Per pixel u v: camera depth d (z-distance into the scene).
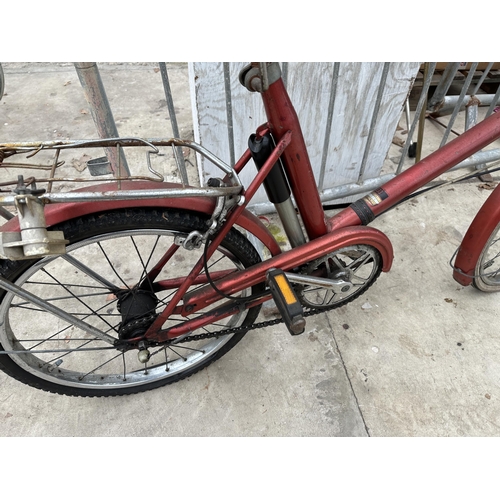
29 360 1.18
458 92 3.24
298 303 1.05
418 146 2.48
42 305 0.95
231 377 1.51
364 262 1.36
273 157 0.97
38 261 0.94
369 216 1.30
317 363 1.55
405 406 1.43
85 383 1.32
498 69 3.06
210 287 1.15
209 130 1.83
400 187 1.29
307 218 1.19
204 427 1.38
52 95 3.24
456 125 2.94
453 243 2.03
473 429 1.37
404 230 2.10
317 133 2.00
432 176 1.31
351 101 1.90
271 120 0.97
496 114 1.31
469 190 2.37
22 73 3.55
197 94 1.68
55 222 0.88
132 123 2.94
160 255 1.96
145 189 0.89
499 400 1.44
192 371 1.46
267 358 1.56
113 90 3.35
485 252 1.57
